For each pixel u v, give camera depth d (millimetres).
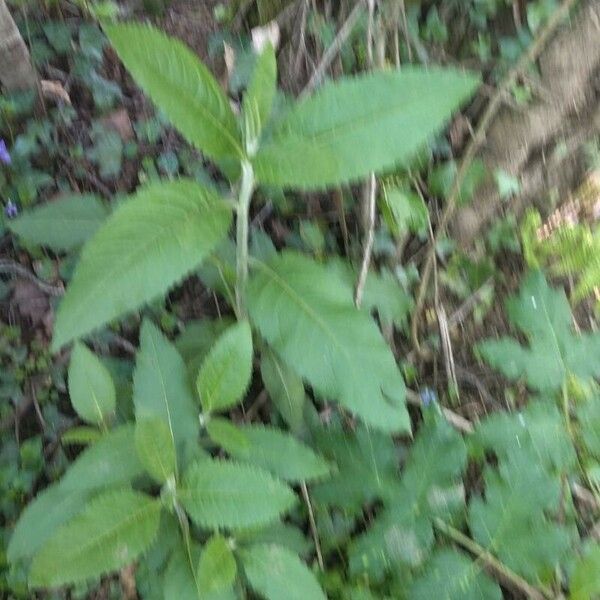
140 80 321
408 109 333
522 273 620
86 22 590
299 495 524
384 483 492
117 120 587
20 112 564
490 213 606
